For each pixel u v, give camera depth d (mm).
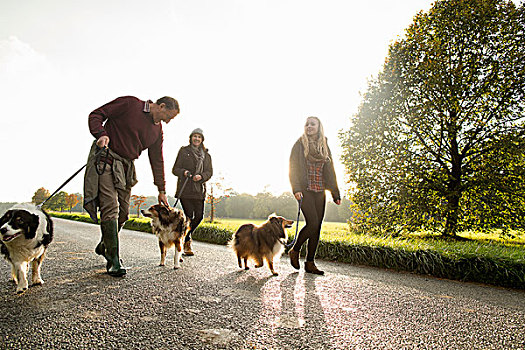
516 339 2178
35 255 3123
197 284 3426
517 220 11844
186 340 1943
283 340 2006
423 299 3242
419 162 13234
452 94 12719
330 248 6203
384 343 2033
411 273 5078
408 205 12891
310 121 4699
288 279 3967
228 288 3311
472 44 12836
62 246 6547
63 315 2305
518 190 11844
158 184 4512
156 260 5043
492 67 12469
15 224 2904
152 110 3959
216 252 6391
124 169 3914
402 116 13844
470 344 2068
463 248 5477
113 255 3721
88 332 2006
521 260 4359
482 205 12570
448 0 13250
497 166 12055
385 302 3031
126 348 1799
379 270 5242
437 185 12648
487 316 2717
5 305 2516
